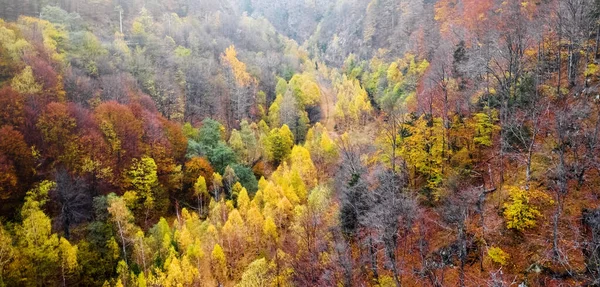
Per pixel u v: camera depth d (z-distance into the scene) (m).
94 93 75.88
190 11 166.50
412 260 39.16
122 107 68.81
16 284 40.47
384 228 37.38
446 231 39.28
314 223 49.88
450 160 45.28
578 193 34.31
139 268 47.38
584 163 35.44
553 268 30.41
